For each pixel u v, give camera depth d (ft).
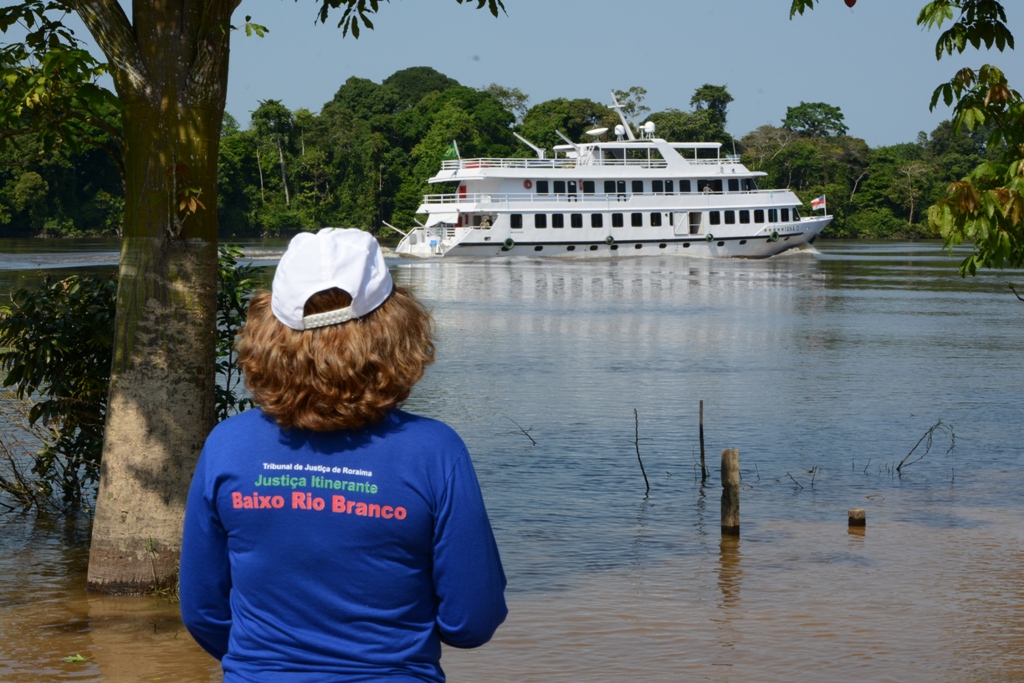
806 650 19.69
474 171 186.60
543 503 32.14
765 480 35.99
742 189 204.33
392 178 405.59
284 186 396.37
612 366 66.49
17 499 29.84
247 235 384.06
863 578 24.56
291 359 6.95
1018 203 16.75
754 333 87.40
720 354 73.15
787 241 209.46
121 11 19.85
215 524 7.19
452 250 189.47
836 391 56.65
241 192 385.70
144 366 20.88
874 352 75.00
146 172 20.12
